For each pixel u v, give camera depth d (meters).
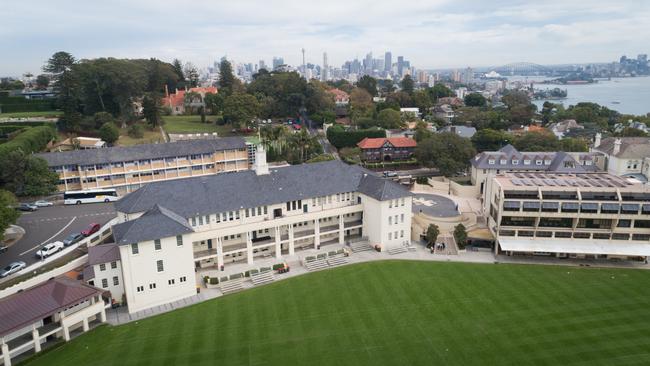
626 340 60.78
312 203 92.69
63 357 58.66
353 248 93.00
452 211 110.44
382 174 152.25
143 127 182.38
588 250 86.56
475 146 171.75
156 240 70.50
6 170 105.94
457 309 69.31
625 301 71.94
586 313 68.06
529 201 88.62
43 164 110.50
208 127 194.00
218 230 80.62
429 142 146.62
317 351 59.09
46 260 77.56
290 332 63.56
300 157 158.25
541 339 61.19
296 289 76.50
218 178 87.88
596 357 57.25
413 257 90.06
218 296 74.94
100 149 125.19
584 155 127.44
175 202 81.44
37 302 60.84
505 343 60.41
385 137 180.75
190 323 66.50
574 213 88.06
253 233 89.88
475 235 96.50
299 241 95.75
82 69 170.50
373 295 73.94
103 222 99.25
